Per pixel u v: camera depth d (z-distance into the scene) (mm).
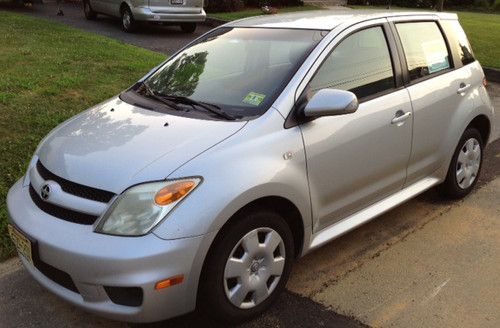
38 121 6000
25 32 11391
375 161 3812
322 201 3480
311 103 3244
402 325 3189
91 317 3281
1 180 4770
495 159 6047
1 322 3227
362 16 4086
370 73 3881
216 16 16719
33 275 3078
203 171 2871
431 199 4953
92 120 3584
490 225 4469
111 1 14117
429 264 3861
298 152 3244
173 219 2738
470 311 3318
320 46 3629
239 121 3240
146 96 3867
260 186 2982
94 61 9039
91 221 2846
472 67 4906
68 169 3035
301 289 3549
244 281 3051
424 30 4520
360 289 3553
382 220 4543
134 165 2916
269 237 3141
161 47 11883
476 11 26703
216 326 3172
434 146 4402
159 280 2705
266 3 19844
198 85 3783
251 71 3686
